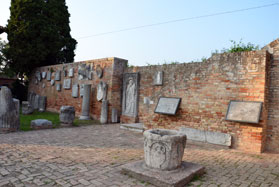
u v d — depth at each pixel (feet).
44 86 58.13
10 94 26.37
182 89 27.14
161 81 30.30
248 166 15.92
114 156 17.28
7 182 11.58
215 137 22.24
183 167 13.52
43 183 11.60
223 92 23.06
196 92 25.41
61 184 11.52
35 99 56.34
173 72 28.81
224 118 22.63
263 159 17.94
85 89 41.06
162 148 12.63
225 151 20.40
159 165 12.65
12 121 26.12
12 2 60.80
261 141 20.12
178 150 12.86
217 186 11.98
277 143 20.99
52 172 13.24
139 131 29.60
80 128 31.48
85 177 12.61
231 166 15.78
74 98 47.01
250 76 21.29
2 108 25.70
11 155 16.39
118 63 39.40
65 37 66.28
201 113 24.61
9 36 59.77
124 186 11.50
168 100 27.50
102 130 30.42
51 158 16.07
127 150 19.49
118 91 39.45
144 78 34.63
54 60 65.05
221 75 23.34
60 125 32.76
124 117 37.50
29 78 66.59
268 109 21.71
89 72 43.52
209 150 20.74
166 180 11.39
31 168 13.80
